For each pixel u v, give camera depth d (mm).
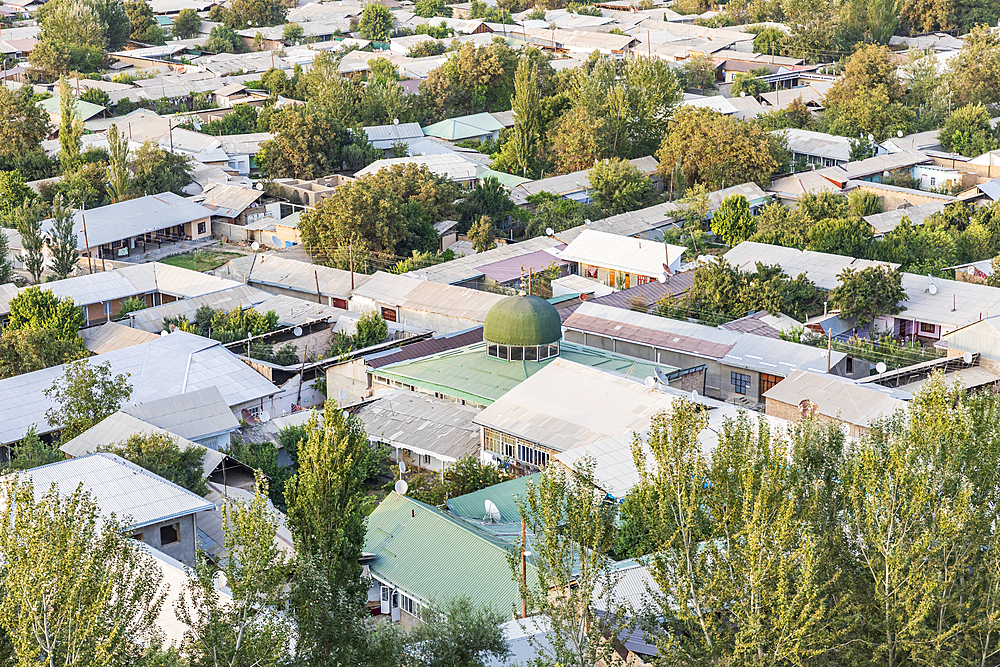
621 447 59094
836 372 76938
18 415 69625
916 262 103312
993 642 36594
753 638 33188
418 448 67125
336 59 181375
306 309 92062
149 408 67125
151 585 35469
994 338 73688
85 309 94750
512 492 58062
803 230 107438
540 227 119375
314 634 37562
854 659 36250
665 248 103438
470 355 76000
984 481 36938
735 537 34594
